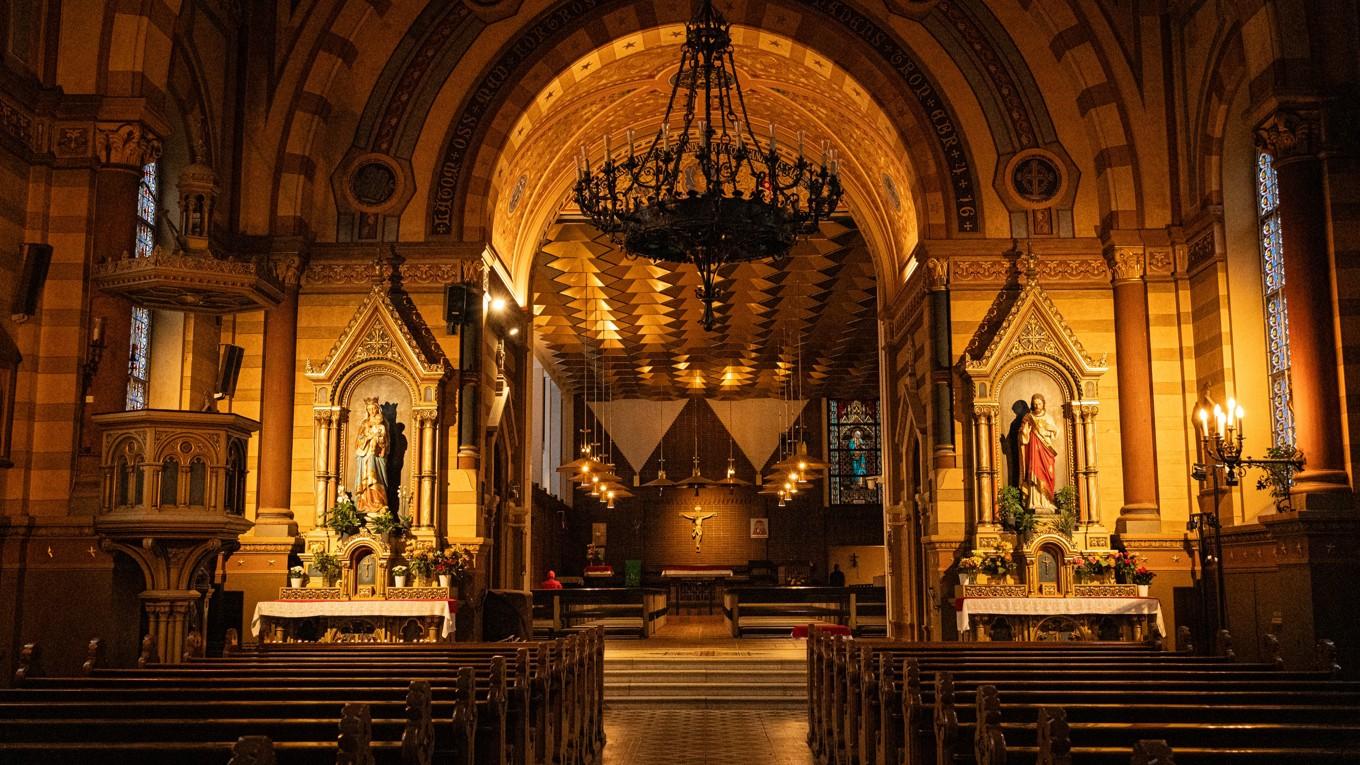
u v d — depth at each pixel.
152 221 18.48
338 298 21.14
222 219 20.08
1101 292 21.25
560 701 11.86
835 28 21.98
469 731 7.89
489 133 21.75
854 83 22.42
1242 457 18.78
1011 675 10.35
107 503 13.23
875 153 24.64
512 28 21.83
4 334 13.64
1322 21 15.97
